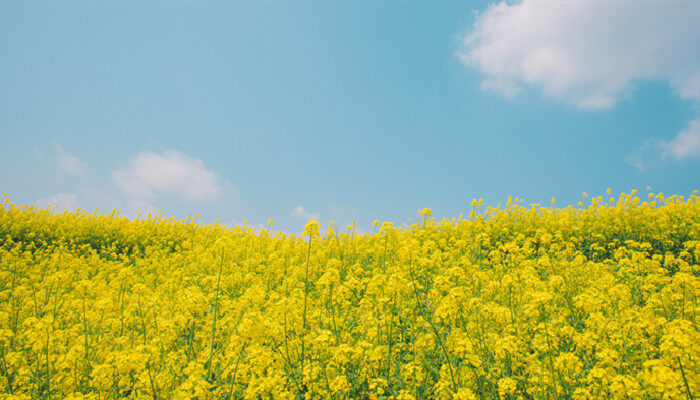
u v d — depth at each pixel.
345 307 5.68
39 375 4.40
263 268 8.63
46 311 6.39
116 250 14.38
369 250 9.20
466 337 4.01
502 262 8.44
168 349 4.80
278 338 4.26
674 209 10.54
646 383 2.91
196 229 17.59
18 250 11.76
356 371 3.95
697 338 2.86
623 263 6.58
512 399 3.50
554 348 4.11
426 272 6.73
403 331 4.99
